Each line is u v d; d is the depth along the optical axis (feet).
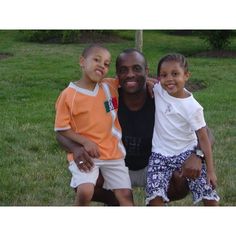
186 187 9.41
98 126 8.99
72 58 29.22
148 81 9.45
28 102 20.72
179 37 39.75
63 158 14.66
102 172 9.29
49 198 12.12
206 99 21.31
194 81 24.50
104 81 9.29
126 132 9.27
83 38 36.06
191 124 8.87
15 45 33.71
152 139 9.23
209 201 9.12
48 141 15.99
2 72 25.32
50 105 20.22
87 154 8.78
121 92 9.32
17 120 18.10
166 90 9.02
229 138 16.53
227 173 13.60
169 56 9.00
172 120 9.00
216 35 33.19
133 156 9.41
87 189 8.91
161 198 9.03
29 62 27.91
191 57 31.71
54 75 24.72
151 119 9.25
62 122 8.91
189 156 8.93
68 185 12.84
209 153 8.85
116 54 30.68
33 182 12.98
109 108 9.11
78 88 8.97
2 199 12.02
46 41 35.99
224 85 24.02
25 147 15.53
